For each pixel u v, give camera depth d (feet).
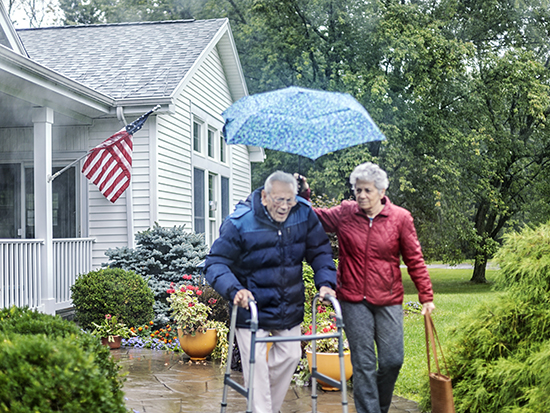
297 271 11.67
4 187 33.81
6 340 8.81
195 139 41.06
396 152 58.65
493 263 14.82
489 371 13.33
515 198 76.38
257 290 11.48
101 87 33.65
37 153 26.86
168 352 24.17
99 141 33.19
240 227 11.51
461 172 65.21
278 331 11.77
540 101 62.44
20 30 47.29
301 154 11.43
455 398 14.01
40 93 25.77
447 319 35.91
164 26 45.50
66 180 33.65
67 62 38.96
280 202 10.94
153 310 28.37
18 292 25.21
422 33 58.95
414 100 59.26
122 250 30.78
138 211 32.96
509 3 67.87
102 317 26.17
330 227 12.88
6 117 30.30
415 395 17.24
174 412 15.08
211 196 44.52
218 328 22.53
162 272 30.83
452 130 61.72
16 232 33.73
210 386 17.99
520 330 13.78
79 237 33.40
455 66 60.44
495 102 67.41
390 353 12.23
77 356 8.73
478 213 75.05
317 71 65.26
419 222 66.39
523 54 64.13
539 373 11.98
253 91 69.62
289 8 63.67
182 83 33.78
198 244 32.91
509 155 69.31
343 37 62.39
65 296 29.19
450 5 66.95
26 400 7.96
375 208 12.31
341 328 10.92
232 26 72.38
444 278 82.74
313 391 12.17
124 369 20.62
